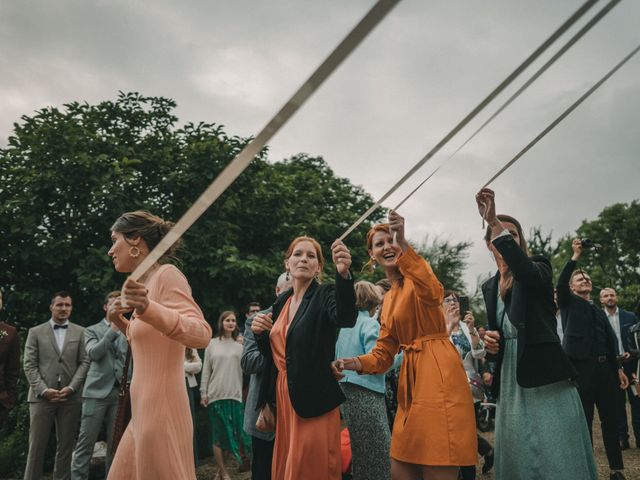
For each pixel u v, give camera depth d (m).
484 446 5.45
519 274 2.67
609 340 5.30
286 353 2.98
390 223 2.87
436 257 27.66
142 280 2.59
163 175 12.23
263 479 3.84
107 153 11.42
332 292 3.02
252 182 12.96
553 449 2.63
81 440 5.79
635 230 34.09
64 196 10.66
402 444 2.82
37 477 5.90
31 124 11.38
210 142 12.20
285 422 3.04
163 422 2.27
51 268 10.77
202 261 11.23
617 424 5.12
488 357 3.10
